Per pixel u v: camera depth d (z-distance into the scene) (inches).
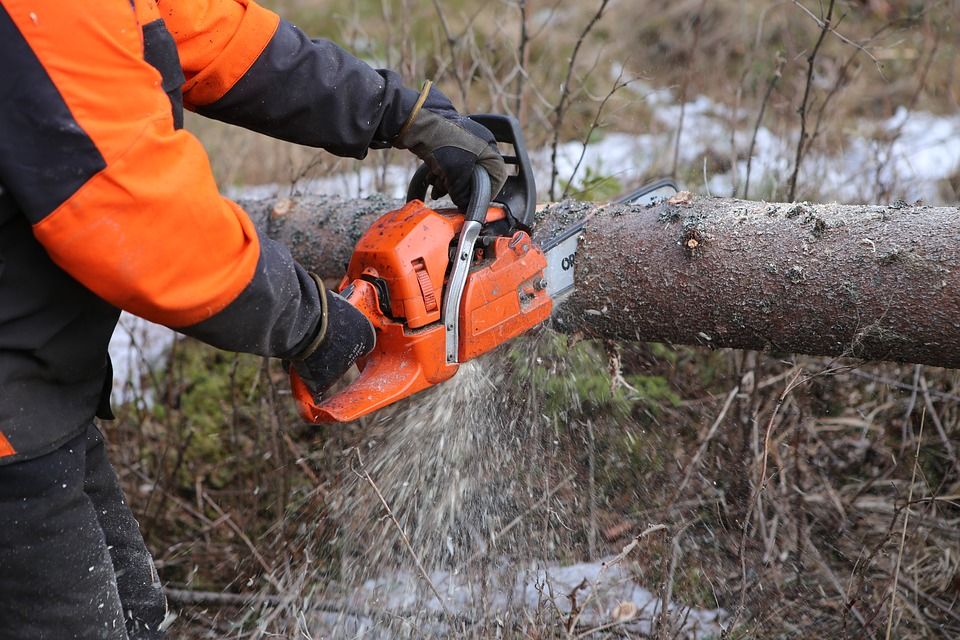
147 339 135.9
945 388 106.4
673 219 83.6
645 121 178.7
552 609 82.0
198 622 95.9
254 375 125.2
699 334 86.2
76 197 47.2
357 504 91.2
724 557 95.2
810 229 78.3
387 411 104.3
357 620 85.4
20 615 57.2
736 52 203.9
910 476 100.7
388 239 71.1
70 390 57.4
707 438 92.7
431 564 90.2
